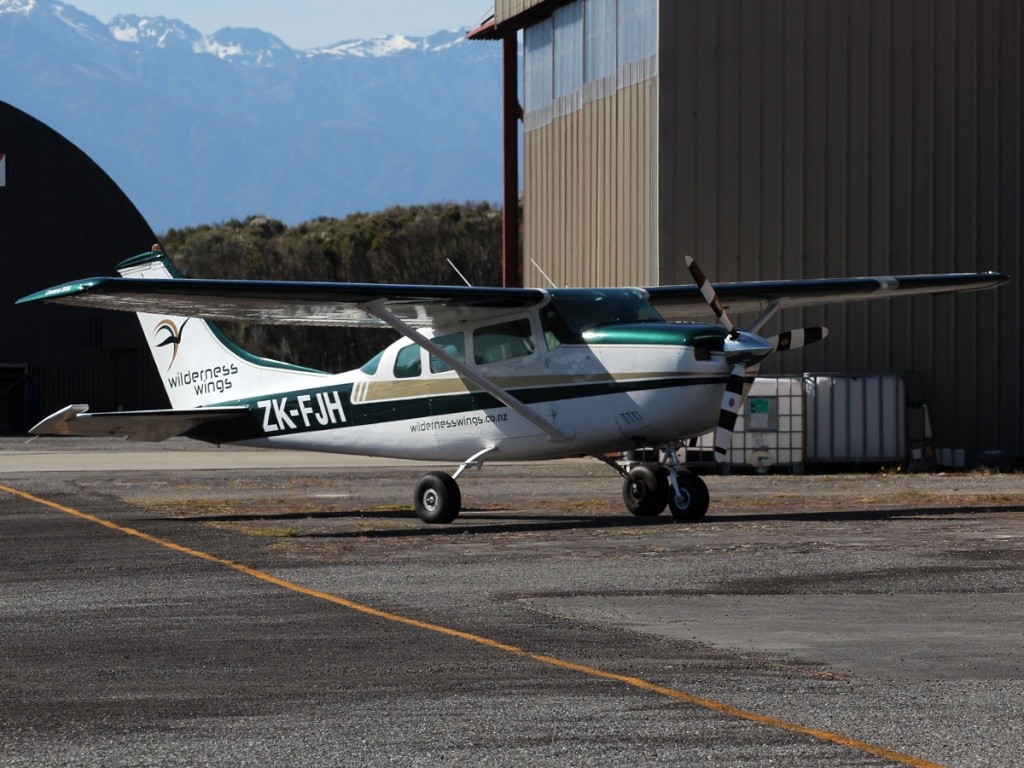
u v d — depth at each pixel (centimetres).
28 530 4209
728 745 1655
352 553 3541
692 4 7400
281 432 5100
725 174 7444
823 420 7162
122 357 12656
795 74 7512
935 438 7681
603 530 4028
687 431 4138
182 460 8081
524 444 4425
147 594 2889
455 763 1591
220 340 5275
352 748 1655
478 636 2359
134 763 1602
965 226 7681
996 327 7731
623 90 7931
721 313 4294
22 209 12456
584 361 4281
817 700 1878
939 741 1667
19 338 12381
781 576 3025
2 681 2045
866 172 7581
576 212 8694
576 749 1641
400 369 4750
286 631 2431
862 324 7612
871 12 7581
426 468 7269
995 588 2844
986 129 7694
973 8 7681
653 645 2269
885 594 2781
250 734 1723
